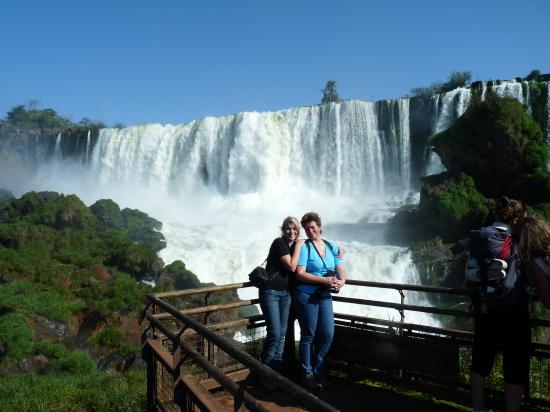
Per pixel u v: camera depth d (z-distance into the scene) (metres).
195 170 39.91
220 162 39.28
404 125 34.78
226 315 14.83
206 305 5.11
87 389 8.54
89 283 15.48
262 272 4.71
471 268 3.60
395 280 19.67
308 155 37.22
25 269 15.45
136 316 13.45
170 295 4.85
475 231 3.65
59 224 21.72
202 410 3.24
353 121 36.00
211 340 3.20
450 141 24.25
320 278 4.56
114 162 43.31
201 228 28.52
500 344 3.77
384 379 4.84
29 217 21.42
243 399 2.69
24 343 10.87
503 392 4.15
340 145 36.25
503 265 3.41
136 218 25.61
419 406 4.45
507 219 3.62
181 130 41.59
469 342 4.35
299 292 4.67
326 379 4.82
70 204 22.19
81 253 17.91
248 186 37.78
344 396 4.66
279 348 4.75
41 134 53.62
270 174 37.44
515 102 22.94
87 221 22.61
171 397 4.18
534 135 22.73
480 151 23.16
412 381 4.65
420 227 22.72
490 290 3.46
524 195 21.72
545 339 11.84
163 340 4.82
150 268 17.59
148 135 42.47
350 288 18.42
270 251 4.80
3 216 22.91
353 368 5.08
